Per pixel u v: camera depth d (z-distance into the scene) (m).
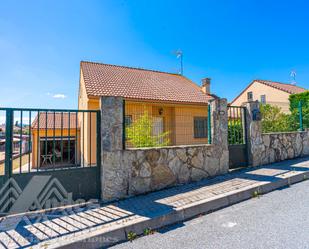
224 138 6.38
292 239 2.72
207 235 2.99
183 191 4.78
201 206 3.91
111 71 13.82
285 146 8.14
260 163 7.25
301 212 3.60
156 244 2.84
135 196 4.62
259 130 7.32
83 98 11.93
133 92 11.47
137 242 2.94
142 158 4.83
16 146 9.20
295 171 6.19
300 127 9.16
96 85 10.99
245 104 7.28
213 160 6.06
